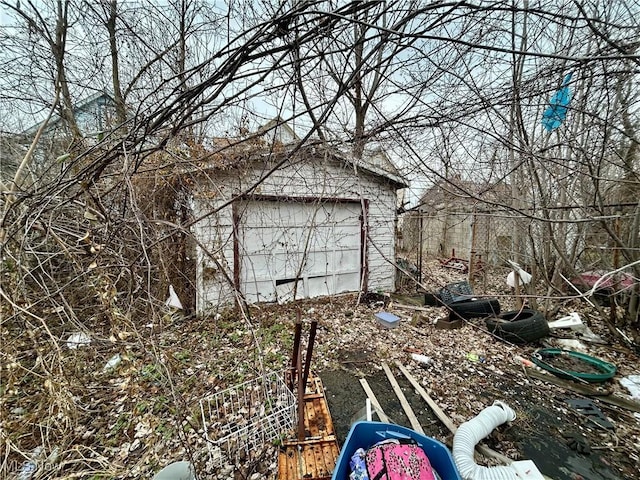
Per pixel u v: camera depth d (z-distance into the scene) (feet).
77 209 6.18
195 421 7.66
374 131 5.44
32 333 5.08
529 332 13.39
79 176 4.73
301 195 17.89
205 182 13.87
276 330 14.44
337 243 19.95
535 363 11.55
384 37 3.35
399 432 6.23
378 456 5.39
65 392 5.54
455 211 13.84
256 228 17.20
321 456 6.52
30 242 5.24
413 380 10.39
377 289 21.63
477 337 14.23
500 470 6.25
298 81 4.28
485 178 9.09
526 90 5.42
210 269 15.72
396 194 21.76
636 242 13.14
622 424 8.33
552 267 16.61
